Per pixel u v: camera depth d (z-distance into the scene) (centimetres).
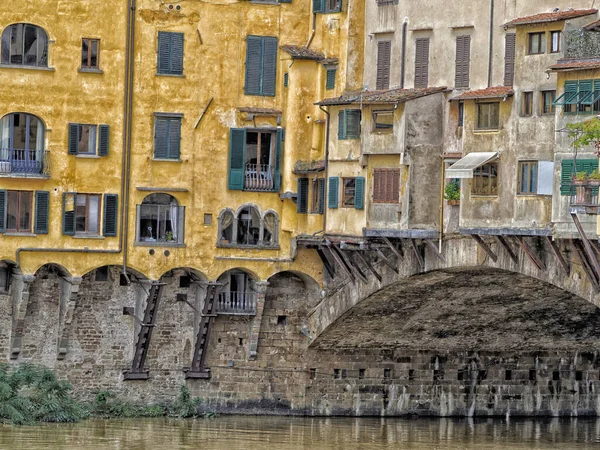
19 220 8981
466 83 8431
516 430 9319
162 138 9138
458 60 8469
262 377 9450
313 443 8631
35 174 8925
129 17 9088
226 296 9369
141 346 9269
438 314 9219
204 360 9362
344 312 9194
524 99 8019
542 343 9675
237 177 9206
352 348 9544
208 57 9188
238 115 9219
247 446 8469
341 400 9538
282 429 9044
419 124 8525
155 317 9244
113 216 9075
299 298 9462
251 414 9438
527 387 9781
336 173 8919
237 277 9400
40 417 8906
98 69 9038
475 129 8212
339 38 9088
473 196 8175
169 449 8294
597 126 7525
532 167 7975
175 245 9162
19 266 8962
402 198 8562
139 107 9106
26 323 9125
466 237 8381
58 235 9012
